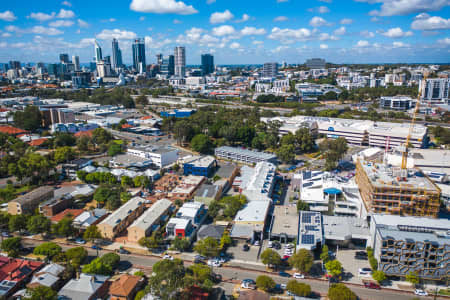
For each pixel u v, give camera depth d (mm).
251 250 162250
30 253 158250
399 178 177000
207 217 195250
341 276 141625
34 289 120000
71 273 136875
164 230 174000
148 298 118438
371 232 159000
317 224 168750
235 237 167250
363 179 192000
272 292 130750
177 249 161875
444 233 140500
